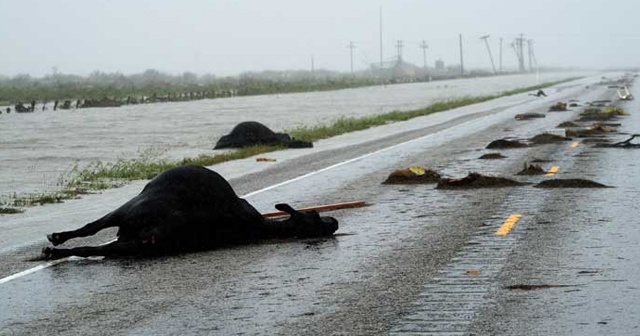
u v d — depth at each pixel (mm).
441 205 21109
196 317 11531
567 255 14531
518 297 11852
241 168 33000
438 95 119312
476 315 11039
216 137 52719
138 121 71188
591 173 26031
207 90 154000
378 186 25453
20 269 15570
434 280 13125
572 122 47938
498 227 17578
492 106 75438
